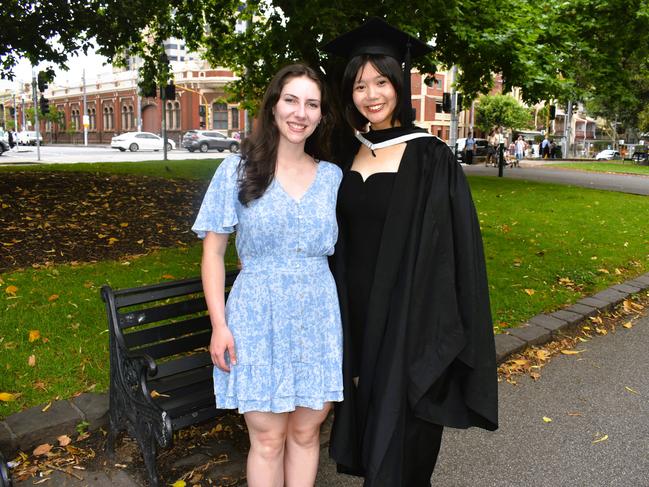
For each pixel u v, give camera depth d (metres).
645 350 4.78
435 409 2.23
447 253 2.16
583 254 7.75
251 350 2.10
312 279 2.16
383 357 2.17
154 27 12.50
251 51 11.84
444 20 10.02
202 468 2.88
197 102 54.94
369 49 2.31
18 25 10.66
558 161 38.09
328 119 2.30
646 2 12.59
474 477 2.96
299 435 2.35
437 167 2.21
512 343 4.57
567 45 13.19
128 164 15.84
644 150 41.34
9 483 2.08
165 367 2.88
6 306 4.49
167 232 7.48
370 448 2.13
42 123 76.06
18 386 3.37
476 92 15.32
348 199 2.30
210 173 13.78
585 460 3.13
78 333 4.09
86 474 2.79
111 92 63.84
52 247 6.41
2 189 9.30
